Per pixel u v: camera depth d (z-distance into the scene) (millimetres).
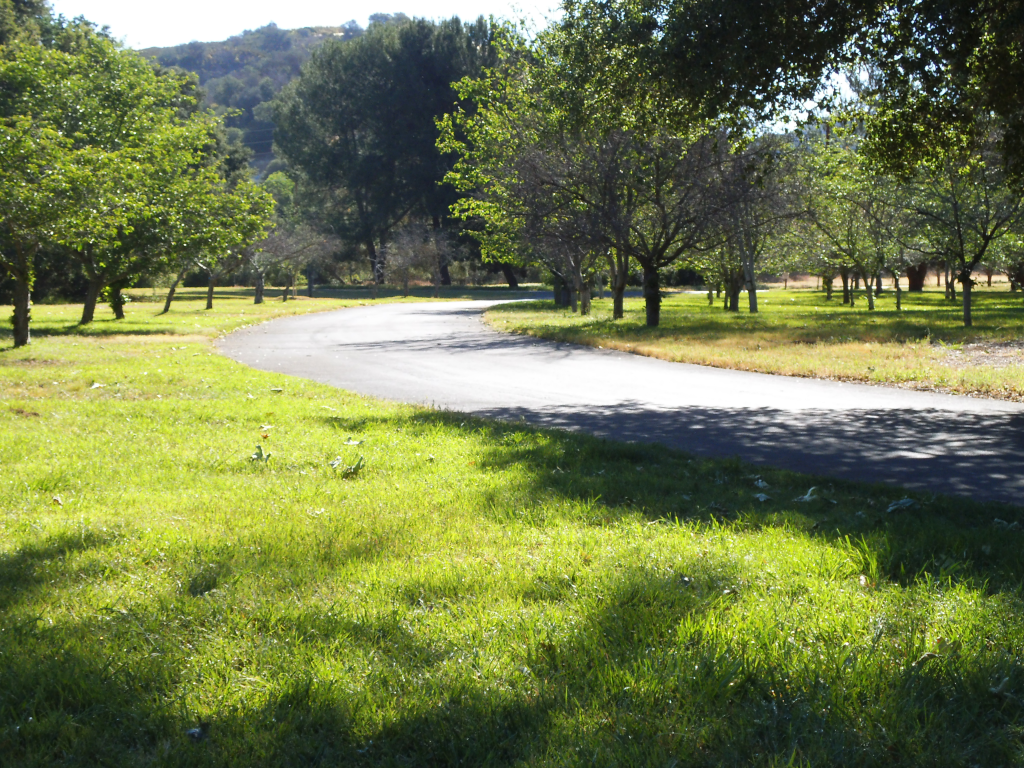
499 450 8039
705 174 25406
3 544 5059
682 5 11141
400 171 75875
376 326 32969
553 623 3672
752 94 11711
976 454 8258
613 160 25297
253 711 2912
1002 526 5340
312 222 76312
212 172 34469
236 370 16469
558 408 11742
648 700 2959
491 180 30891
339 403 11961
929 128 12734
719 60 11172
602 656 3320
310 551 4844
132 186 25750
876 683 3070
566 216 27000
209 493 6469
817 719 2830
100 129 30250
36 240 20250
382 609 3885
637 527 5324
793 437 9305
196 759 2652
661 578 4215
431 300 63812
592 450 8070
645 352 19562
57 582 4312
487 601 4008
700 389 13656
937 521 5410
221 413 10633
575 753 2633
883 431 9609
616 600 3945
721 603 3865
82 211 20297
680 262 34812
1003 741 2709
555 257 35906
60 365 16812
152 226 29344
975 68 11555
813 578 4266
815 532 5184
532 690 3072
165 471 7242
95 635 3596
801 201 29125
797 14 11023
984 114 13328
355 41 78250
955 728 2801
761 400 12336
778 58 11125
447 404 12227
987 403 11703
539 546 5000
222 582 4297
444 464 7508
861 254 37469
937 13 10266
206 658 3363
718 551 4742
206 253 31922
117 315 35562
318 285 94312
